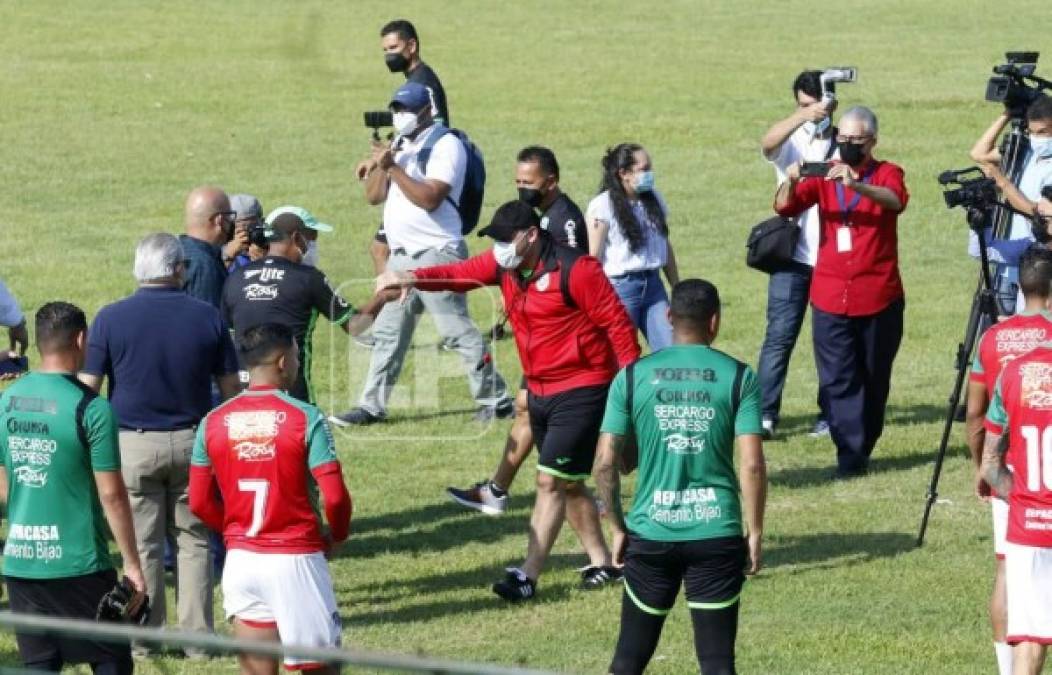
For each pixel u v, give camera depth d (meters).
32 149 89.06
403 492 42.41
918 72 107.06
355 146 90.06
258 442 26.14
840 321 42.25
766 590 34.88
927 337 56.97
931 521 39.31
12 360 38.03
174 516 31.84
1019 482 27.12
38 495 26.84
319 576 26.48
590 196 77.88
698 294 27.23
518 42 121.19
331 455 26.27
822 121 44.41
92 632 18.06
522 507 41.25
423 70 53.53
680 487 26.81
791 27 125.44
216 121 96.25
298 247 36.12
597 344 33.62
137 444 31.20
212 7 134.75
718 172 82.81
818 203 42.50
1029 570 27.00
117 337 31.27
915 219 73.69
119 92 103.81
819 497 41.44
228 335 32.03
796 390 51.59
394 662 16.80
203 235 35.94
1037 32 119.94
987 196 37.22
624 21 129.75
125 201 78.69
